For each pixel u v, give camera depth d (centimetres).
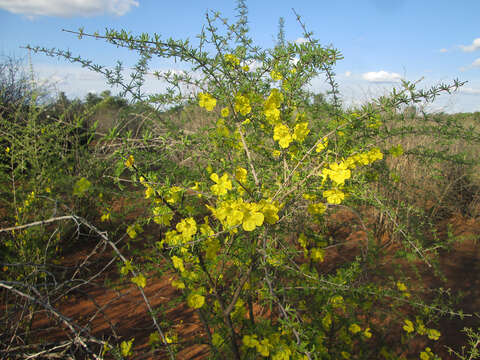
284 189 150
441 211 415
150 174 142
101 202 271
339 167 136
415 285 274
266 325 151
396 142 359
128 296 276
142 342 224
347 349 193
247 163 180
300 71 149
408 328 199
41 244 266
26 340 198
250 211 126
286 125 160
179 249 146
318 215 209
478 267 317
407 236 172
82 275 290
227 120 177
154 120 198
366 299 205
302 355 139
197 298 152
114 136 143
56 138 289
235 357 166
